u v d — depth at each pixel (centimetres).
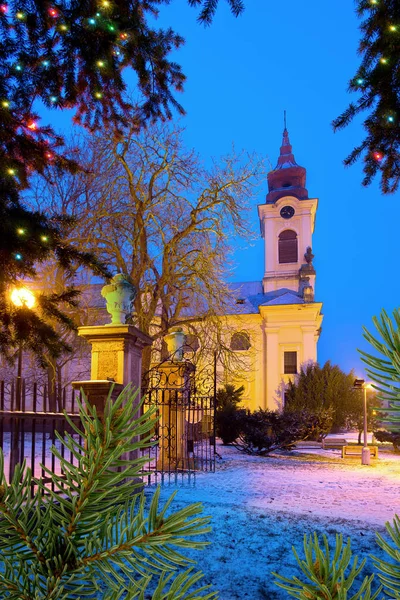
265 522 527
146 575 64
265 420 1664
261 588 366
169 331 1892
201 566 399
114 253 1889
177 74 609
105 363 648
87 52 502
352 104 539
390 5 452
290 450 1820
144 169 1905
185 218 2059
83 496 64
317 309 3947
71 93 536
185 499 623
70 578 61
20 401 435
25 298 500
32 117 521
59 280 1767
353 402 3148
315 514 595
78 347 2148
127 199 2006
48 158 534
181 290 2005
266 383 3928
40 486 66
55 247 507
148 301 2095
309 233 4538
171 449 1003
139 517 65
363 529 520
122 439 64
